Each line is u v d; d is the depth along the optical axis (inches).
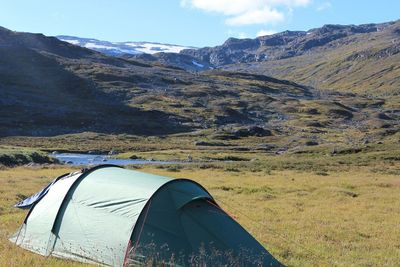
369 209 1045.8
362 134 5669.3
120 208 513.3
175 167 2165.4
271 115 7204.7
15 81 6683.1
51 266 468.8
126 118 5846.5
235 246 510.6
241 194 1235.9
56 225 545.3
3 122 5064.0
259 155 3599.9
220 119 6417.3
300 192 1293.1
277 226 811.4
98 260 494.6
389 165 2506.2
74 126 5319.9
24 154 2620.6
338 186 1454.2
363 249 686.5
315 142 4854.8
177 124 5876.0
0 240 579.2
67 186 571.2
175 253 478.3
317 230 794.8
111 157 3462.1
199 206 531.2
